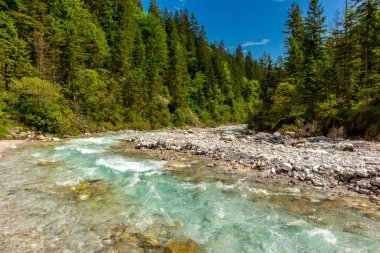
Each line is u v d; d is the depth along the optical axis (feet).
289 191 33.30
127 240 21.07
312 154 49.85
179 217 25.95
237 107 272.72
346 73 95.20
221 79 269.44
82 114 119.85
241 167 45.68
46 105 93.35
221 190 34.14
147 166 47.44
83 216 25.64
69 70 120.88
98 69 147.23
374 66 91.50
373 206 28.04
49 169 43.78
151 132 132.36
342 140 71.10
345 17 97.50
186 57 254.06
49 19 131.64
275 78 149.07
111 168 45.47
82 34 148.77
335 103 92.63
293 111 113.39
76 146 70.69
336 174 36.73
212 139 81.30
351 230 22.93
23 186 34.47
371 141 65.98
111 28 205.16
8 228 22.65
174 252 19.43
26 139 79.87
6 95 88.99
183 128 178.50
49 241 20.59
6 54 97.96
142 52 196.75
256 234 22.44
